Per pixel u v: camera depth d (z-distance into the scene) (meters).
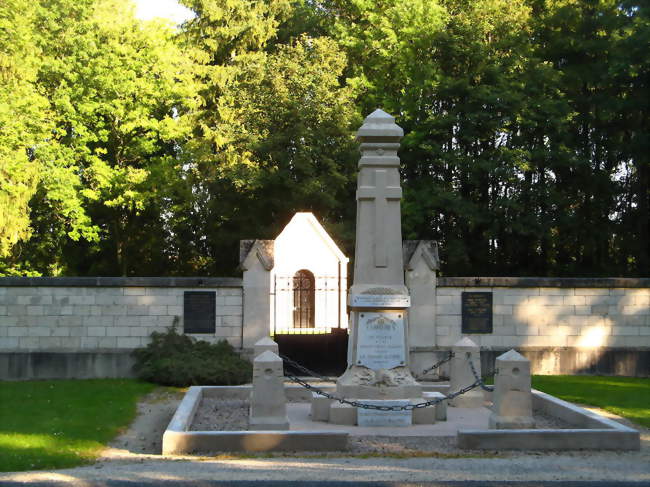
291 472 10.02
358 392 14.18
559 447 11.90
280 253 30.84
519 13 36.44
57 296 20.75
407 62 36.47
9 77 29.14
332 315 30.91
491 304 21.47
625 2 32.34
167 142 39.53
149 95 35.34
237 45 40.19
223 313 21.03
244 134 35.22
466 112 34.50
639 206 36.50
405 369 14.44
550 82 34.69
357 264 14.60
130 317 20.89
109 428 13.68
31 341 20.66
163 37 36.50
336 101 35.56
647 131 35.44
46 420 14.09
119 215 40.03
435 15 36.06
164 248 43.28
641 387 19.09
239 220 37.34
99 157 37.25
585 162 34.03
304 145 35.38
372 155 14.70
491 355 21.38
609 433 11.97
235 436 11.70
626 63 31.38
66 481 9.48
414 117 36.19
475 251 36.84
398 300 14.37
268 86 36.25
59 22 34.09
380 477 9.68
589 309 21.70
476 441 11.88
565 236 36.44
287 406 16.61
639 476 9.88
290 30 42.38
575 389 18.56
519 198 34.59
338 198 37.53
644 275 35.91
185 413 13.48
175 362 19.58
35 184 29.41
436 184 35.06
